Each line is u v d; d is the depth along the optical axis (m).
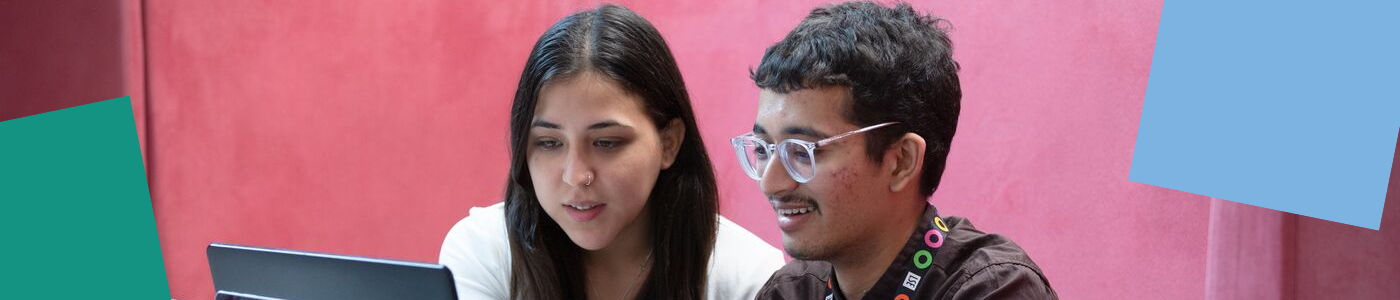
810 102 1.14
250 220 3.92
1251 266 2.30
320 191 3.78
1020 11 2.58
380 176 3.65
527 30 3.31
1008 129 2.62
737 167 2.97
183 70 4.01
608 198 1.53
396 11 3.58
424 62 3.53
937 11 2.71
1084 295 2.55
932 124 1.17
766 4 2.88
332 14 3.71
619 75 1.49
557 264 1.66
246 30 3.89
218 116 3.95
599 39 1.49
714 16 2.99
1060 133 2.54
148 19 4.06
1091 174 2.51
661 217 1.67
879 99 1.13
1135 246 2.47
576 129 1.49
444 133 3.50
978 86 2.66
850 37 1.14
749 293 1.77
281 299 1.35
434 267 1.23
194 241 4.03
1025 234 2.62
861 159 1.14
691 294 1.69
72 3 4.07
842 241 1.17
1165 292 2.45
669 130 1.61
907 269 1.20
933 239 1.21
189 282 4.05
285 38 3.81
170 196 4.06
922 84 1.16
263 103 3.87
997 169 2.64
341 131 3.72
